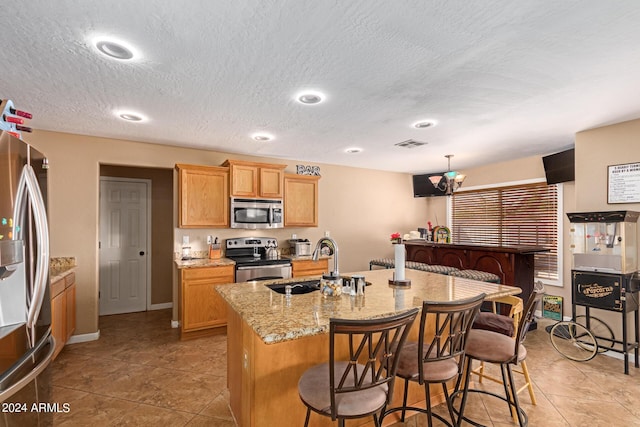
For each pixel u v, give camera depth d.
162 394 2.48
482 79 2.20
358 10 1.48
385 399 1.48
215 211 4.11
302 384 1.54
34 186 1.71
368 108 2.74
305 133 3.50
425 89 2.36
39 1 1.39
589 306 3.14
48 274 1.86
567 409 2.32
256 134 3.55
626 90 2.37
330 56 1.89
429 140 3.80
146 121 3.09
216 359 3.12
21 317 1.56
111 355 3.21
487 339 2.05
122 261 4.74
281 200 4.52
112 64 1.97
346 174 5.54
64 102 2.59
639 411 2.30
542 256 4.63
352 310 1.79
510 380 2.05
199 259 4.17
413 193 6.27
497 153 4.50
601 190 3.28
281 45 1.77
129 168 4.79
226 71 2.07
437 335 1.65
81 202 3.60
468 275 4.04
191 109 2.76
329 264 5.33
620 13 1.49
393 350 1.92
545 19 1.53
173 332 3.89
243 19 1.54
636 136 3.05
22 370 1.49
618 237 3.00
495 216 5.33
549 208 4.56
